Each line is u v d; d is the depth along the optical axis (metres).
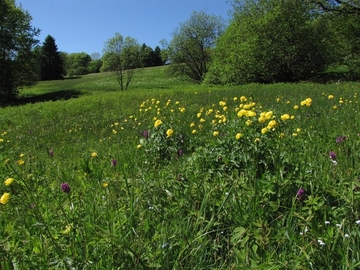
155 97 20.14
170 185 3.04
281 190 2.62
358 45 30.19
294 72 31.80
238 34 32.81
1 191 3.35
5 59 40.81
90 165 4.12
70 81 73.00
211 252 2.21
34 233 2.55
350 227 2.10
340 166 3.12
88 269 1.92
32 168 4.63
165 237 2.16
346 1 29.61
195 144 4.83
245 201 2.58
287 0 30.70
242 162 3.31
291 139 4.04
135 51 48.66
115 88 51.66
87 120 13.23
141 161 4.55
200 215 2.35
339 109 7.04
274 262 1.83
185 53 51.03
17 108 22.66
